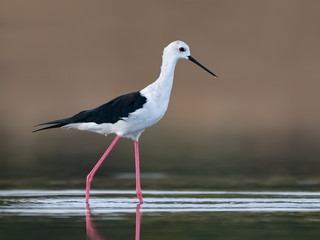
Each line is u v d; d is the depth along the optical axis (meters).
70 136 26.05
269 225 9.73
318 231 9.32
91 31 38.94
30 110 30.05
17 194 12.88
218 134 24.78
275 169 16.81
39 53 37.44
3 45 37.72
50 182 14.71
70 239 8.88
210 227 9.59
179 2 40.69
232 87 34.78
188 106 32.34
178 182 14.74
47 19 39.78
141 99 12.16
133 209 11.05
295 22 39.19
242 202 11.79
